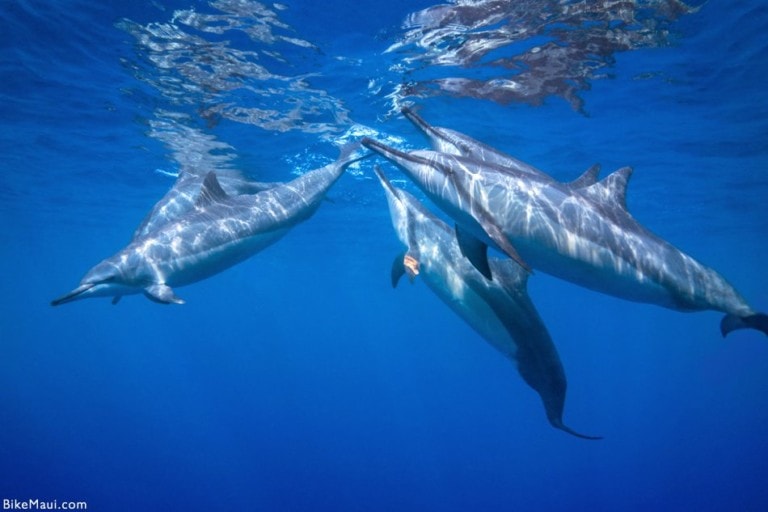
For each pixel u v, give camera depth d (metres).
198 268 8.30
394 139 15.76
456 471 33.50
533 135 15.35
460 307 8.05
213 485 31.89
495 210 5.07
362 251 39.78
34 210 27.12
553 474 32.53
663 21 9.12
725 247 38.72
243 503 28.77
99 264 7.84
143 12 8.97
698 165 17.94
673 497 28.14
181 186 11.38
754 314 5.09
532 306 7.39
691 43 9.90
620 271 5.29
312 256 41.81
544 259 5.29
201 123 14.44
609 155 17.06
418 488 30.61
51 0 8.69
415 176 5.55
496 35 9.58
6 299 82.88
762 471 30.94
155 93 12.43
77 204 25.61
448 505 27.97
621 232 5.41
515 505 27.88
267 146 16.38
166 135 15.46
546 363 7.16
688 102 12.78
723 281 5.45
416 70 11.09
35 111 13.66
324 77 11.43
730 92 12.13
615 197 5.81
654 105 13.01
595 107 13.20
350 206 25.06
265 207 8.98
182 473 34.47
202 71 11.23
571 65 10.88
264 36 9.68
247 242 8.69
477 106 13.17
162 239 8.03
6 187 22.17
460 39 9.72
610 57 10.51
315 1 8.51
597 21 9.08
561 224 5.15
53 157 17.88
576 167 18.45
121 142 16.19
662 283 5.38
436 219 8.54
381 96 12.50
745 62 10.63
